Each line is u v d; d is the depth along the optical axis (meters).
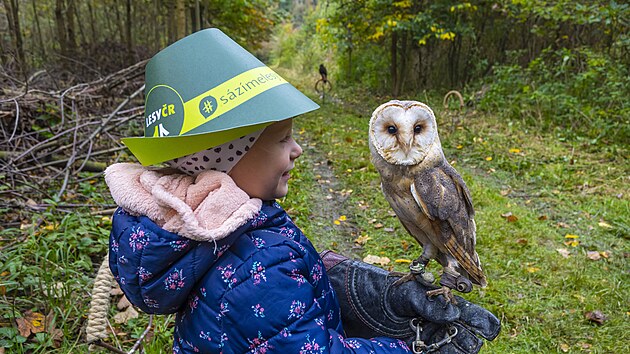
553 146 6.20
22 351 2.18
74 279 2.68
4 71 6.21
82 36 11.15
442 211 1.23
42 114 5.02
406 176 1.26
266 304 0.95
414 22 10.12
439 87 11.38
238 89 0.95
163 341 2.36
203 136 0.94
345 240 3.93
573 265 3.40
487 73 10.48
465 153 6.21
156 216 0.96
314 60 19.19
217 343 0.96
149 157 0.97
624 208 4.36
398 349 1.15
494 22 10.42
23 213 3.55
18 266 2.64
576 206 4.50
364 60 14.09
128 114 6.05
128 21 10.49
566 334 2.71
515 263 3.43
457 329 1.18
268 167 1.04
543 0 8.01
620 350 2.57
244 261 0.98
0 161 4.21
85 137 4.97
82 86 6.25
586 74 7.08
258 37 20.31
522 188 5.03
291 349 0.94
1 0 10.90
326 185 5.28
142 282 0.98
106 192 4.22
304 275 1.03
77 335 2.40
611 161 5.66
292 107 0.96
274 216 1.08
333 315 1.13
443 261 1.32
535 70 8.35
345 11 12.29
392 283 1.26
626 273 3.32
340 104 11.45
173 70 0.98
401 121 1.22
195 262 0.96
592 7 7.00
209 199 0.95
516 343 2.62
